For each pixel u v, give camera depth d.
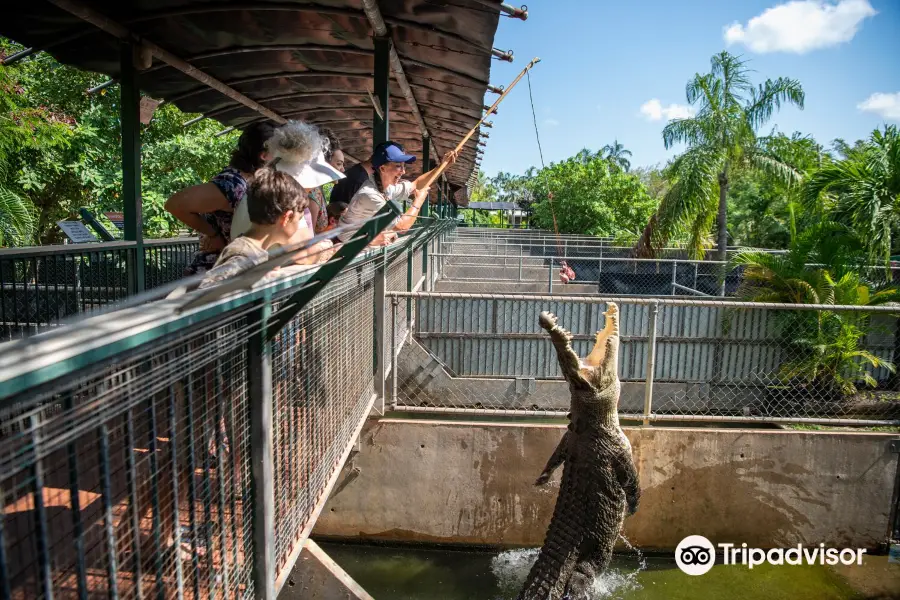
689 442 5.90
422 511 5.98
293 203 2.44
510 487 5.93
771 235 27.52
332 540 6.06
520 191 67.56
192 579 1.78
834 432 6.01
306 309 2.76
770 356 9.02
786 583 5.68
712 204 16.16
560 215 33.16
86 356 1.14
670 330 9.09
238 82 6.21
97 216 12.74
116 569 1.40
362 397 4.38
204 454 1.82
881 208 10.42
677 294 13.52
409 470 5.94
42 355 1.05
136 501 1.46
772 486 5.95
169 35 4.86
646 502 5.95
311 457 2.92
